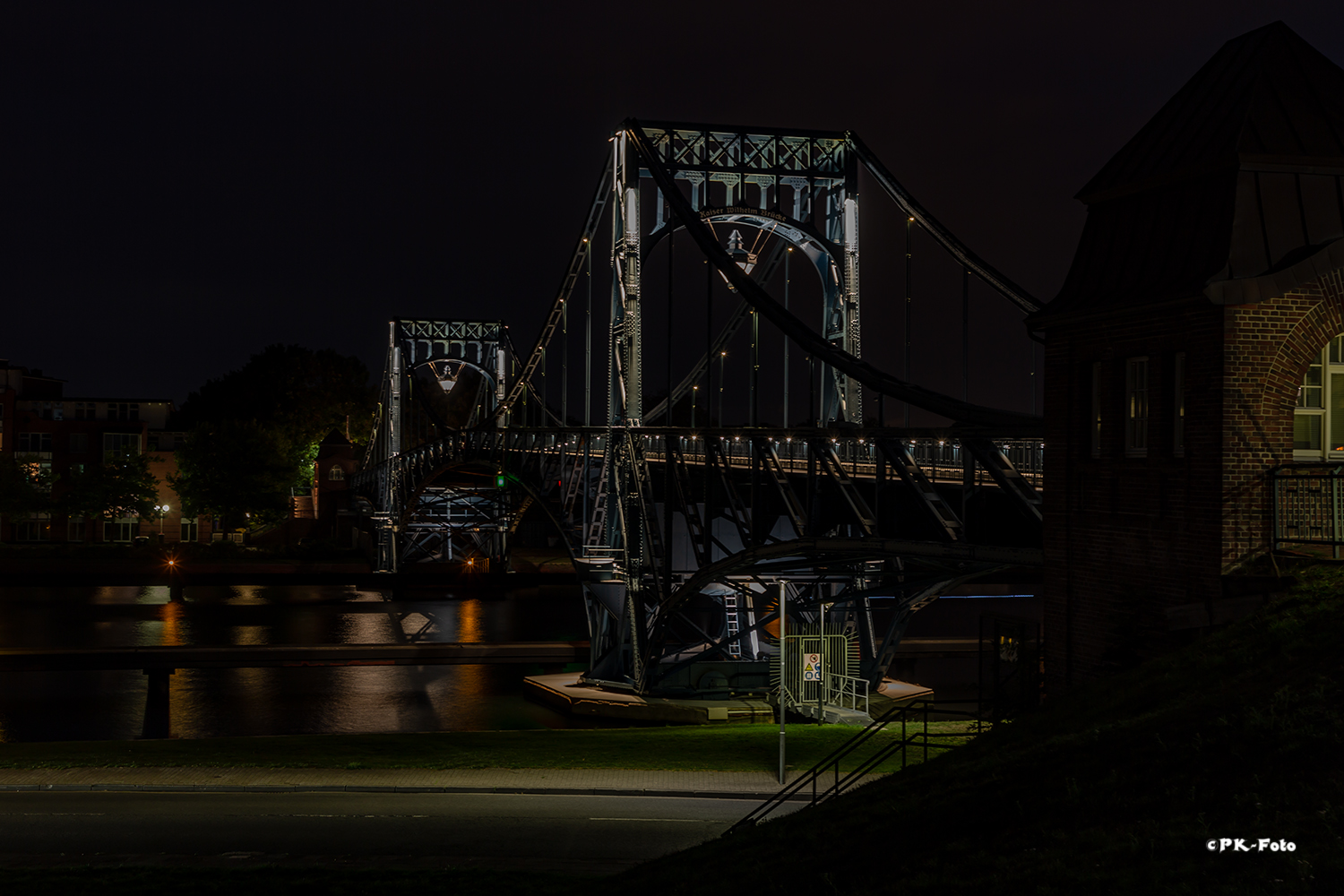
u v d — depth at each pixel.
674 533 53.09
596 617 56.56
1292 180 17.42
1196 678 13.95
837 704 45.25
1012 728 16.33
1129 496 18.31
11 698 53.44
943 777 14.18
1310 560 15.64
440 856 21.92
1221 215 17.42
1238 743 11.02
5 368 117.62
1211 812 10.14
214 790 30.02
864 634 49.09
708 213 49.06
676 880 14.36
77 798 28.80
